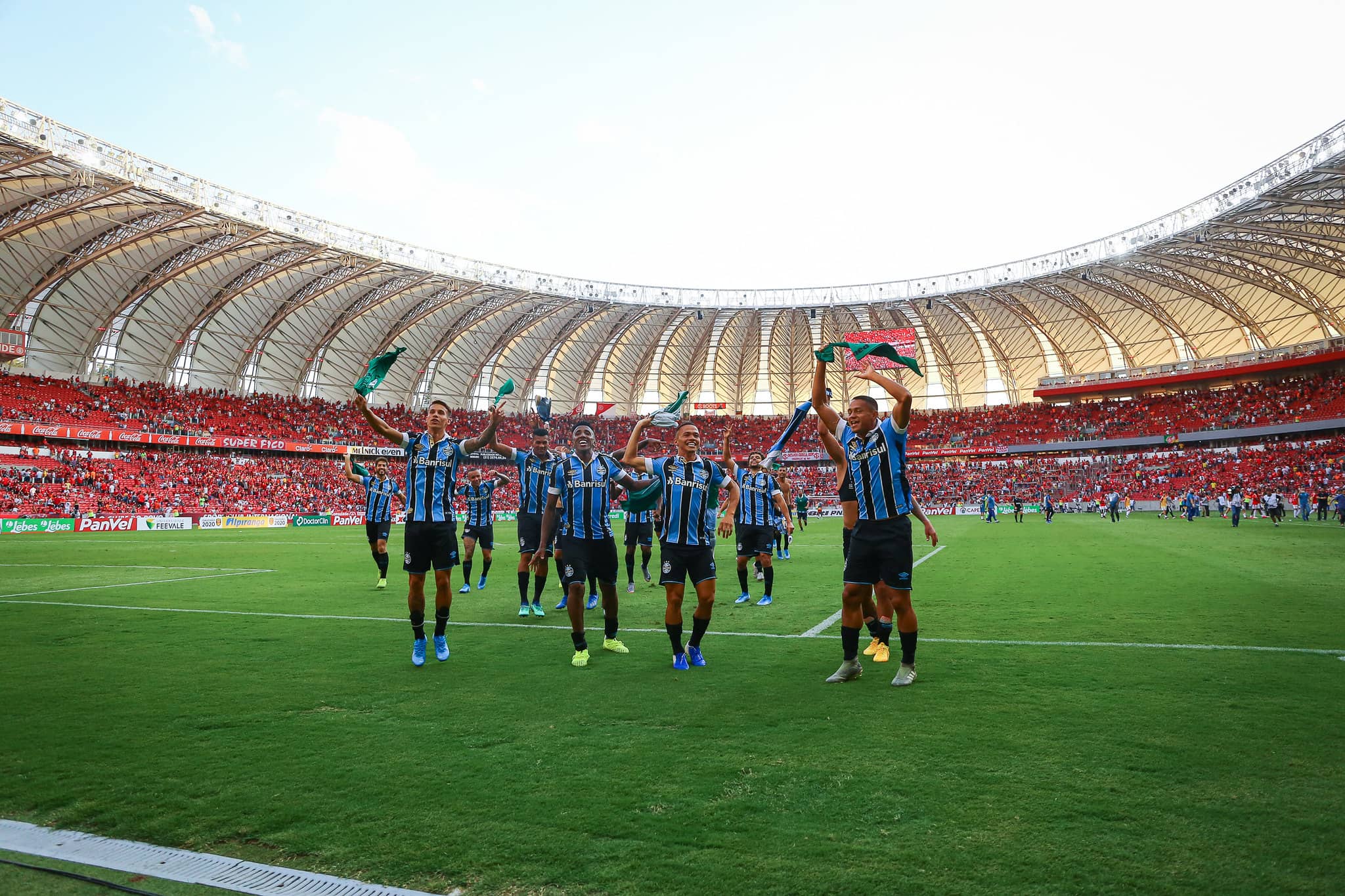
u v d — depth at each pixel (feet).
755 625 29.50
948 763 13.37
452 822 11.30
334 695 18.76
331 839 10.81
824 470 228.02
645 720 16.34
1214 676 19.44
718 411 226.79
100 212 122.11
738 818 11.27
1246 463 175.73
